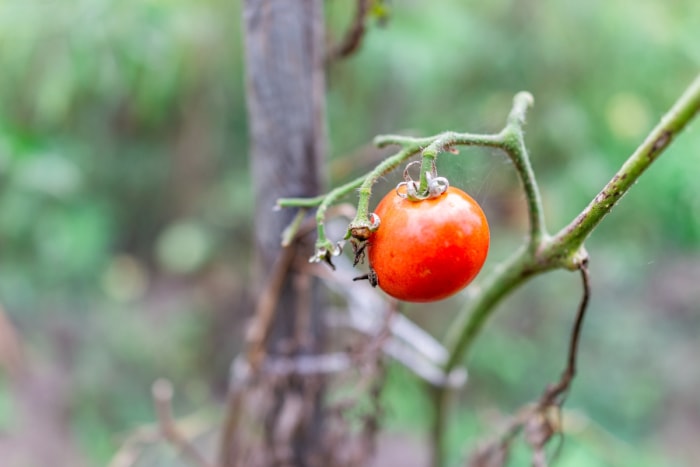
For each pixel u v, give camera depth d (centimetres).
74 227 122
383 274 44
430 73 108
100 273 132
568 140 110
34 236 122
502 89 113
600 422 120
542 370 126
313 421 61
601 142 114
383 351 59
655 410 123
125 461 62
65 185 109
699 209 105
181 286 146
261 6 53
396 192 45
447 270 43
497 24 112
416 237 43
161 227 143
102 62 95
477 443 63
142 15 95
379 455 114
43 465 110
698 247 119
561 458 90
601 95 113
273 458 61
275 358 59
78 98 110
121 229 140
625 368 128
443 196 44
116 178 132
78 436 118
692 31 110
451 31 107
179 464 107
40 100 101
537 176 112
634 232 117
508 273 50
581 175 108
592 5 107
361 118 117
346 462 60
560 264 48
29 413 116
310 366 59
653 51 109
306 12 54
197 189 136
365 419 60
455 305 128
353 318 62
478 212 44
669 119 43
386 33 102
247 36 54
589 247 122
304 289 58
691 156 99
